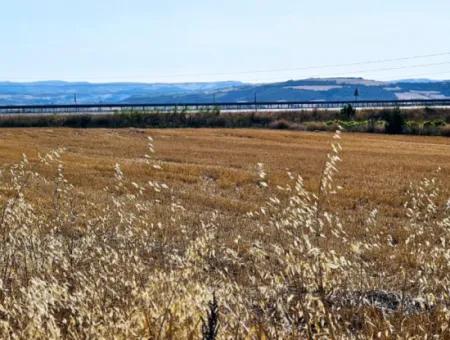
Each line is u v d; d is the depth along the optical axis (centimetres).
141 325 476
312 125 9025
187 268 599
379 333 482
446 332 520
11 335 470
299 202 574
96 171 3225
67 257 730
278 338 462
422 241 780
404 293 604
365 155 4991
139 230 798
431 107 10894
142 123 9069
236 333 451
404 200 2352
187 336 464
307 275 504
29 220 811
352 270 634
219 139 6700
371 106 11875
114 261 626
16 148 4953
